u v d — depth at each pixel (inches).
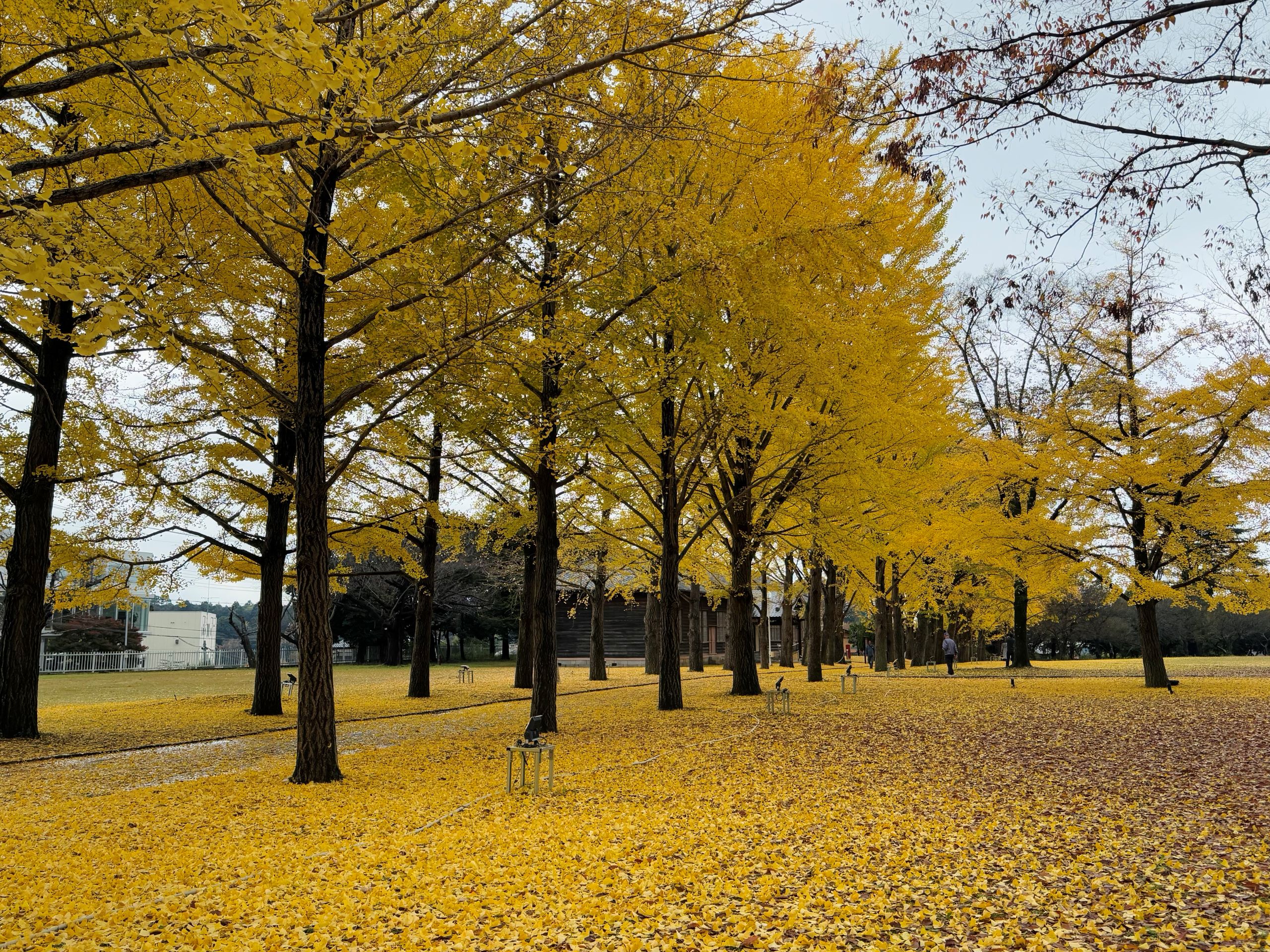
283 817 247.6
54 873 189.6
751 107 399.5
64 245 150.6
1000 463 644.7
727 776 314.8
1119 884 181.9
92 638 1489.9
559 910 164.9
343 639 1907.0
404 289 335.3
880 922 161.2
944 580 1039.0
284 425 534.3
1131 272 616.1
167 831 231.3
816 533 577.6
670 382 425.7
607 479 552.1
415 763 355.9
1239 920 157.3
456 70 233.6
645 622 1489.9
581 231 328.2
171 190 307.3
